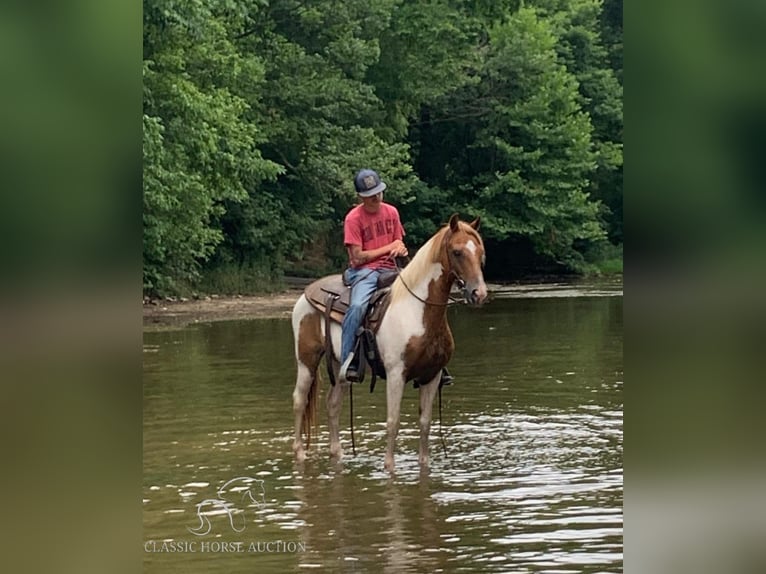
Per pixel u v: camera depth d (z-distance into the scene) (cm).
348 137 3781
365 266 990
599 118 5316
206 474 956
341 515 814
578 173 4659
